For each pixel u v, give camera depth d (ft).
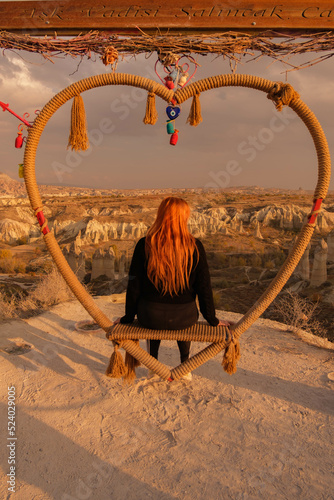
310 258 196.03
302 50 9.07
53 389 10.79
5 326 15.74
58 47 9.26
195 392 10.71
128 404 10.03
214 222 316.81
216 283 179.93
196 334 8.95
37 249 296.92
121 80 8.58
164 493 6.91
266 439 8.53
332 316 59.26
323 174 8.64
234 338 9.06
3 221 357.20
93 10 8.95
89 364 12.56
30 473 7.41
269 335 15.85
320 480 7.23
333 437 8.62
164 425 9.07
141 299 8.98
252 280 187.32
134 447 8.27
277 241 283.79
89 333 15.60
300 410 9.80
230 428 8.96
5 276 174.81
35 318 17.34
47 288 21.11
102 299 23.85
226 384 11.23
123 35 9.16
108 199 422.82
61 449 8.18
